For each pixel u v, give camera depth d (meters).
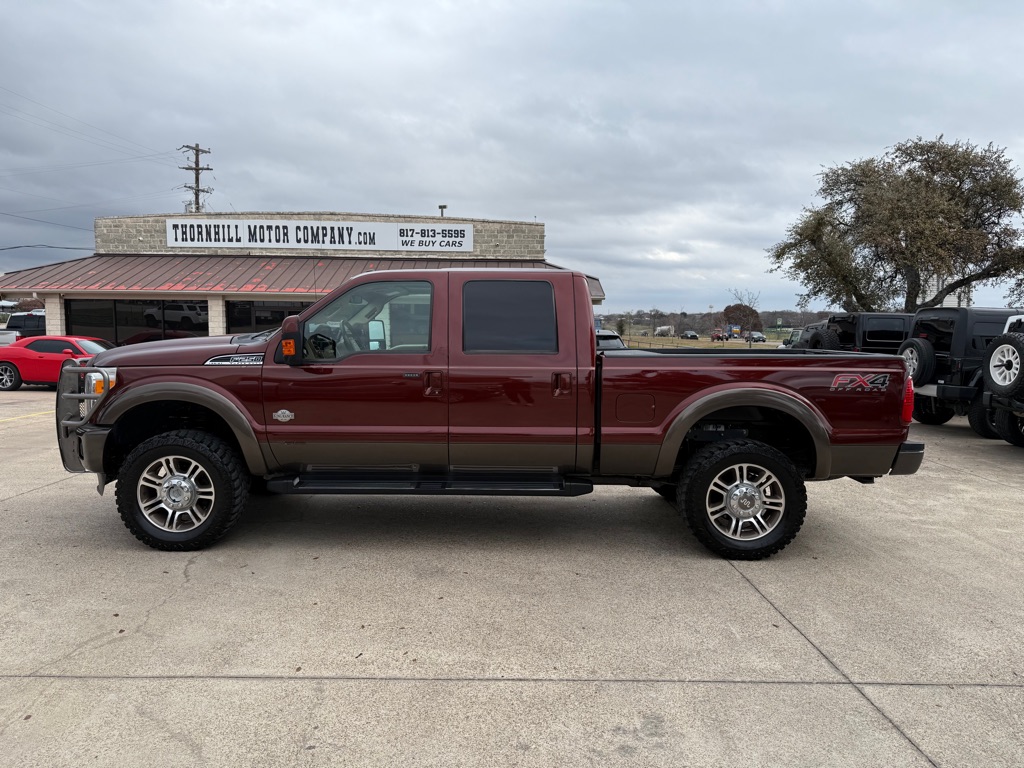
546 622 3.73
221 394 4.65
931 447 9.57
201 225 22.31
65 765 2.47
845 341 14.34
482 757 2.56
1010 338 8.57
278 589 4.12
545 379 4.67
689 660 3.33
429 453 4.75
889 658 3.38
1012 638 3.61
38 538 5.01
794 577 4.46
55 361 16.52
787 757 2.58
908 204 18.08
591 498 6.49
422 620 3.73
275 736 2.66
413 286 4.77
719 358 4.71
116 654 3.28
